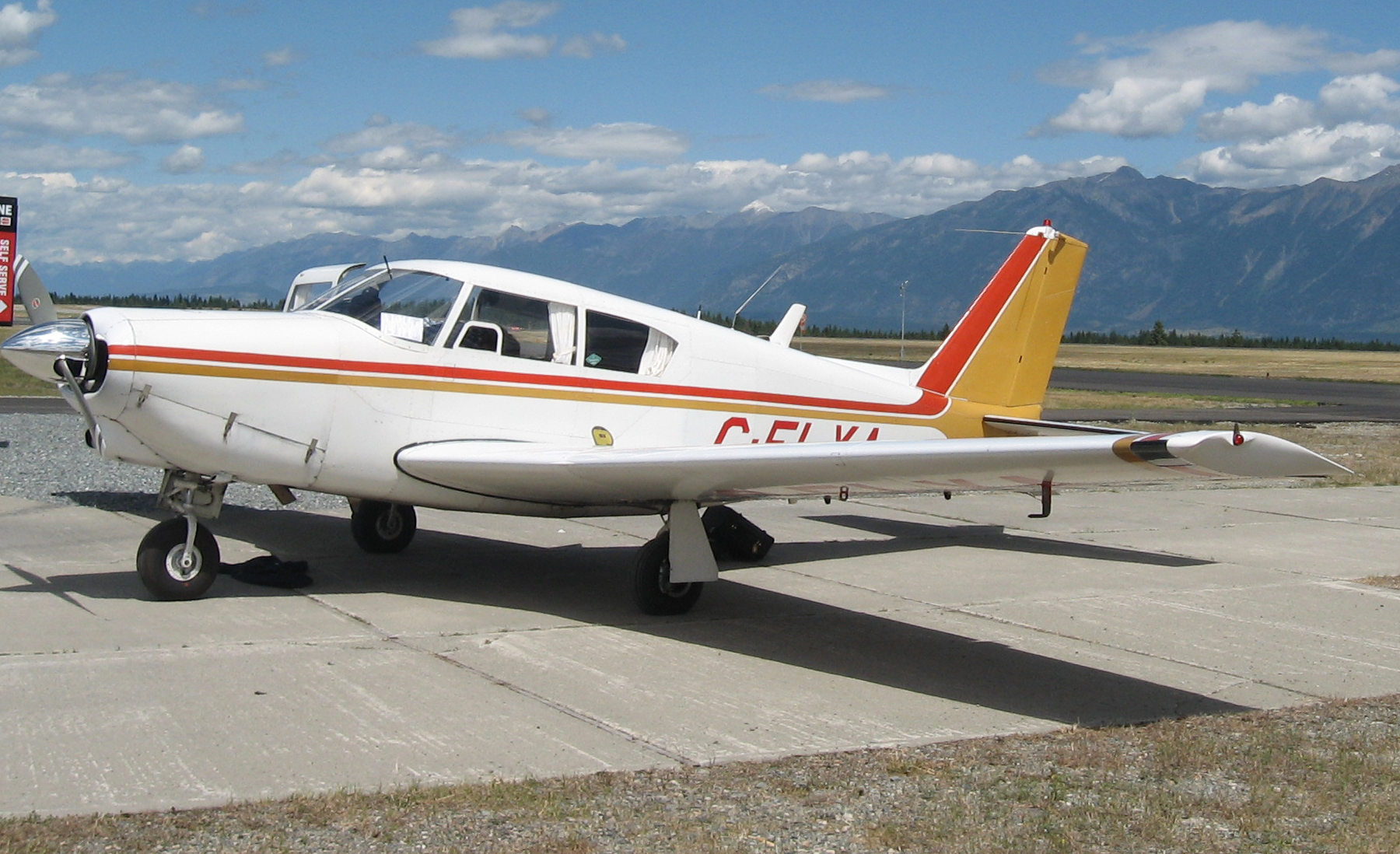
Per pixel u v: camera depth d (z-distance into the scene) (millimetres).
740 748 4020
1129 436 4156
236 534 7898
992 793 3641
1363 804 3600
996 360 8461
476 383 6203
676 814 3377
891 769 3836
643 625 5871
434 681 4695
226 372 5547
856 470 4961
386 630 5500
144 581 5789
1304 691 4996
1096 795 3654
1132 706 4699
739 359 7164
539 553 7738
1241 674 5258
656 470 5406
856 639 5727
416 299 6191
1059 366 65062
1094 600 6801
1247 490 12336
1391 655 5668
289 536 7934
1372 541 9164
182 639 5160
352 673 4746
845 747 4082
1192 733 4340
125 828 3129
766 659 5285
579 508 6488
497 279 6359
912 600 6695
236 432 5621
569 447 6508
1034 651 5570
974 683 4988
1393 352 130625
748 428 7207
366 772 3637
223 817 3225
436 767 3707
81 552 7070
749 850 3139
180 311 5770
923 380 8141
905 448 4777
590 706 4449
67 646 4953
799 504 10805
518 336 6375
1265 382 44375
